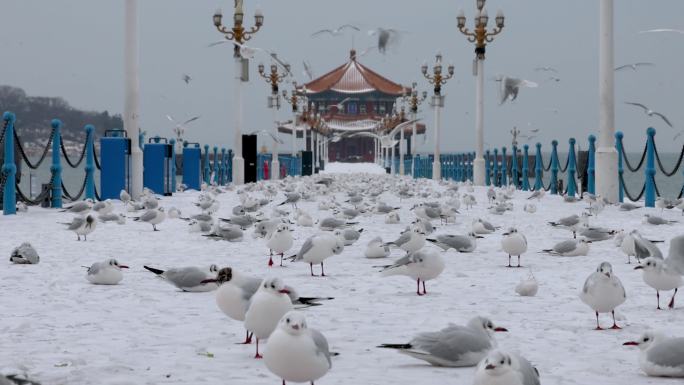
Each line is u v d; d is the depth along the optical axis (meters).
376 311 9.34
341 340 7.65
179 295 10.41
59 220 22.22
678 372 6.23
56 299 10.05
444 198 33.53
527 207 25.62
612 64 28.83
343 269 13.16
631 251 13.52
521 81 22.00
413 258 10.46
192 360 6.75
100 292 10.63
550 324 8.58
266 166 69.56
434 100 61.66
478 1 47.94
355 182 50.84
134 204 25.38
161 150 35.31
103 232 19.30
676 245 9.51
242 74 47.06
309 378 5.53
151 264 13.68
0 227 20.14
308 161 79.50
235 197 34.94
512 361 5.08
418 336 6.56
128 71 31.94
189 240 17.66
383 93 163.25
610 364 6.77
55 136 26.94
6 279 11.77
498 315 9.16
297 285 11.38
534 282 10.60
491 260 14.38
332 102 165.50
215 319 8.74
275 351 5.45
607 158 28.75
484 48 48.34
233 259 14.43
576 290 11.02
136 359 6.78
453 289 11.12
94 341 7.57
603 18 28.86
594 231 16.11
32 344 7.41
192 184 41.75
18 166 26.45
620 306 9.77
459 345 6.44
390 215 21.81
